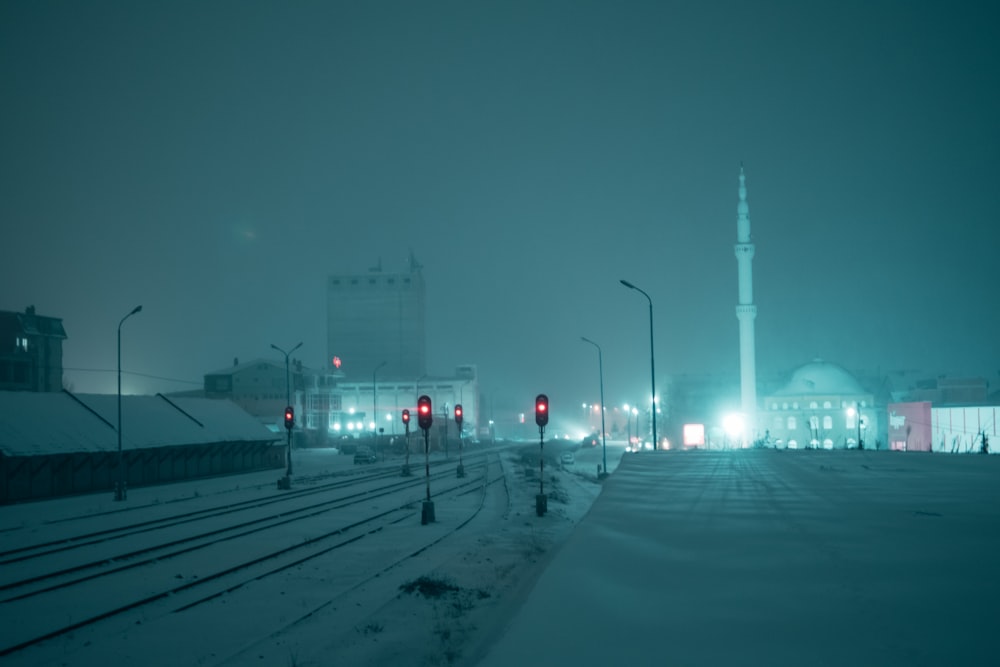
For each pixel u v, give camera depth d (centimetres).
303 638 1264
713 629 658
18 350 7562
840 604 700
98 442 4291
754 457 2959
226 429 5838
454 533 2636
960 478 1886
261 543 2314
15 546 2256
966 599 697
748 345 8469
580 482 5834
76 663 1144
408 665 1106
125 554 2055
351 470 6294
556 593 823
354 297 17000
